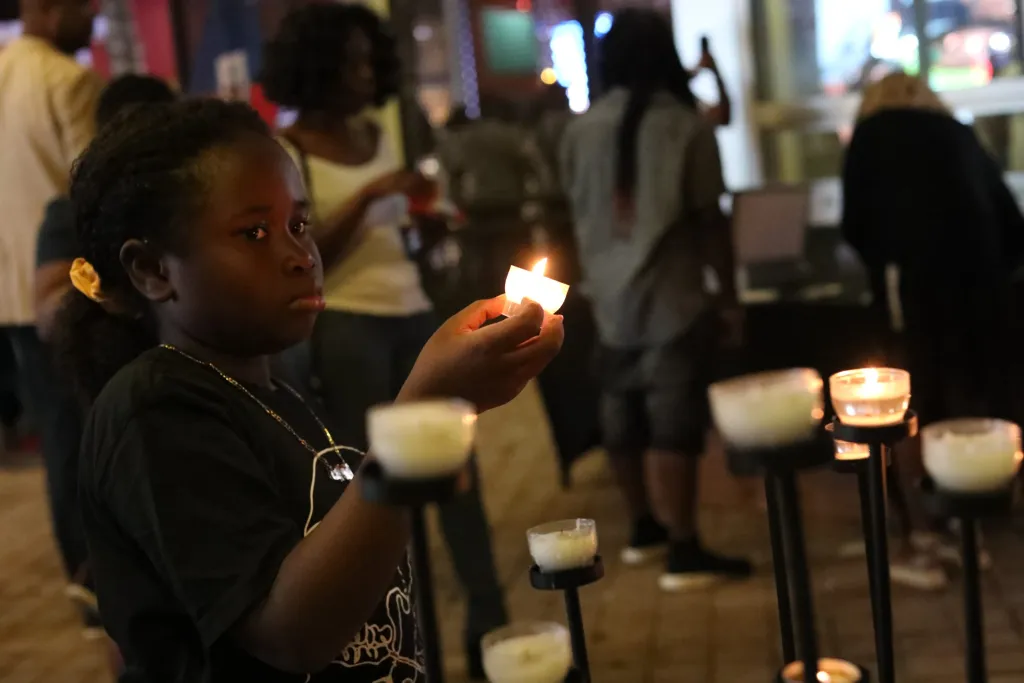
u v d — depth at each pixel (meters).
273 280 1.15
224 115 1.20
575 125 3.74
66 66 3.46
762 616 3.35
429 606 0.77
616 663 3.13
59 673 3.33
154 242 1.16
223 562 0.99
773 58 5.58
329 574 0.94
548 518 4.48
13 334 3.33
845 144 5.46
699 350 3.56
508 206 7.22
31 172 3.41
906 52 5.31
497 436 6.01
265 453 1.16
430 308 3.12
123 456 1.05
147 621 1.10
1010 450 0.88
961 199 3.33
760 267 4.91
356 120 3.06
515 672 1.07
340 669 1.14
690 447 3.56
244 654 1.07
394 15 8.54
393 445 0.74
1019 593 3.32
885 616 0.94
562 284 1.01
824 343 3.96
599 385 4.06
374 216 2.93
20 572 4.30
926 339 3.39
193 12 7.50
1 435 6.14
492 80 9.04
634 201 3.55
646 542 3.94
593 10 8.59
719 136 5.67
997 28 5.12
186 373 1.14
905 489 3.25
